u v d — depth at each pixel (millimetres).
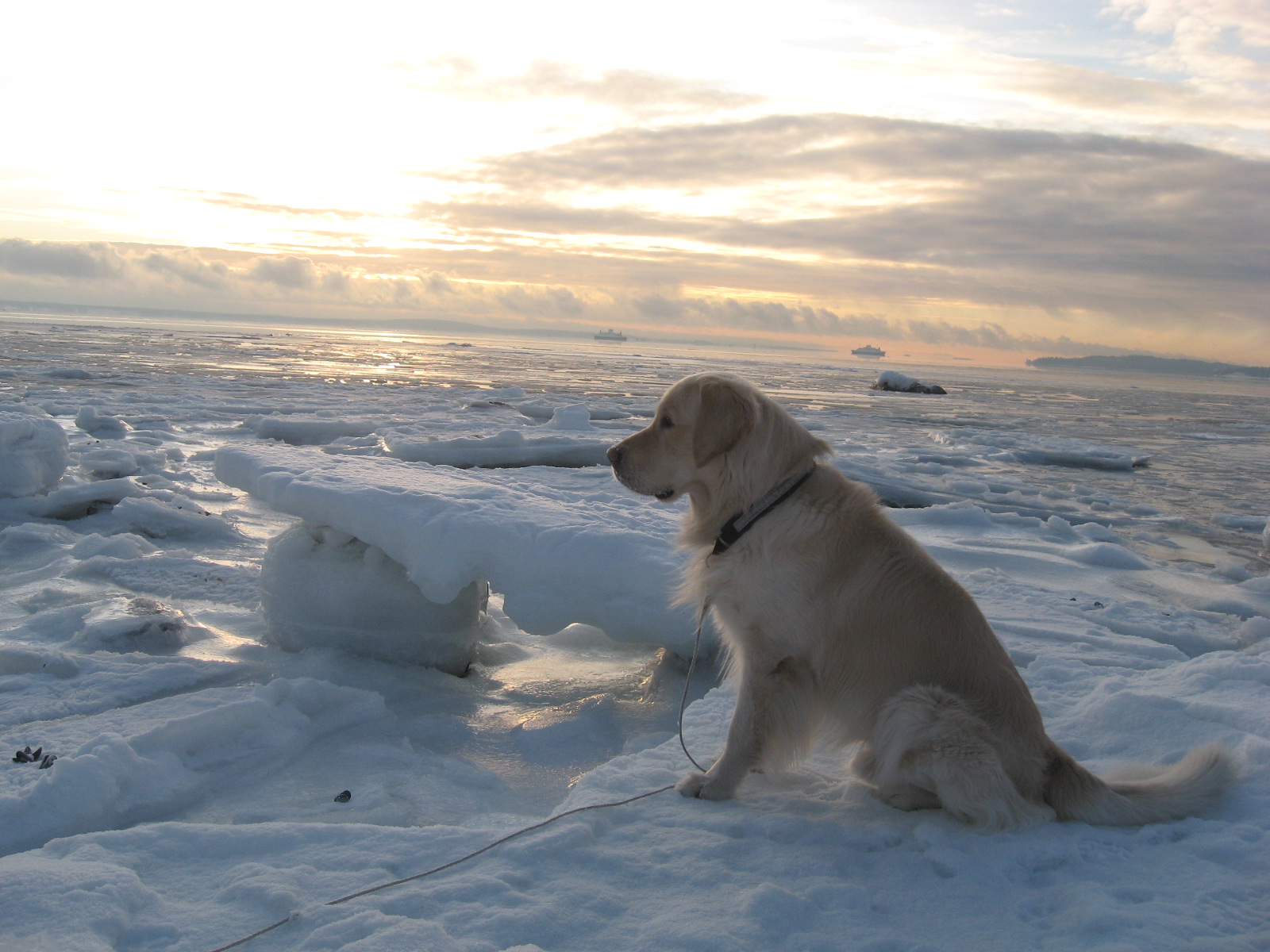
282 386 23172
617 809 2535
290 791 2941
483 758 3410
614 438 13008
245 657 4242
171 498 7742
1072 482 13945
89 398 16953
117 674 3740
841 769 3027
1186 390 82750
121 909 1837
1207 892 2053
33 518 7195
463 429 14961
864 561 2619
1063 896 2037
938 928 1904
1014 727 2477
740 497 2709
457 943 1735
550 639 5109
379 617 4262
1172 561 8258
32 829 2402
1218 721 3080
